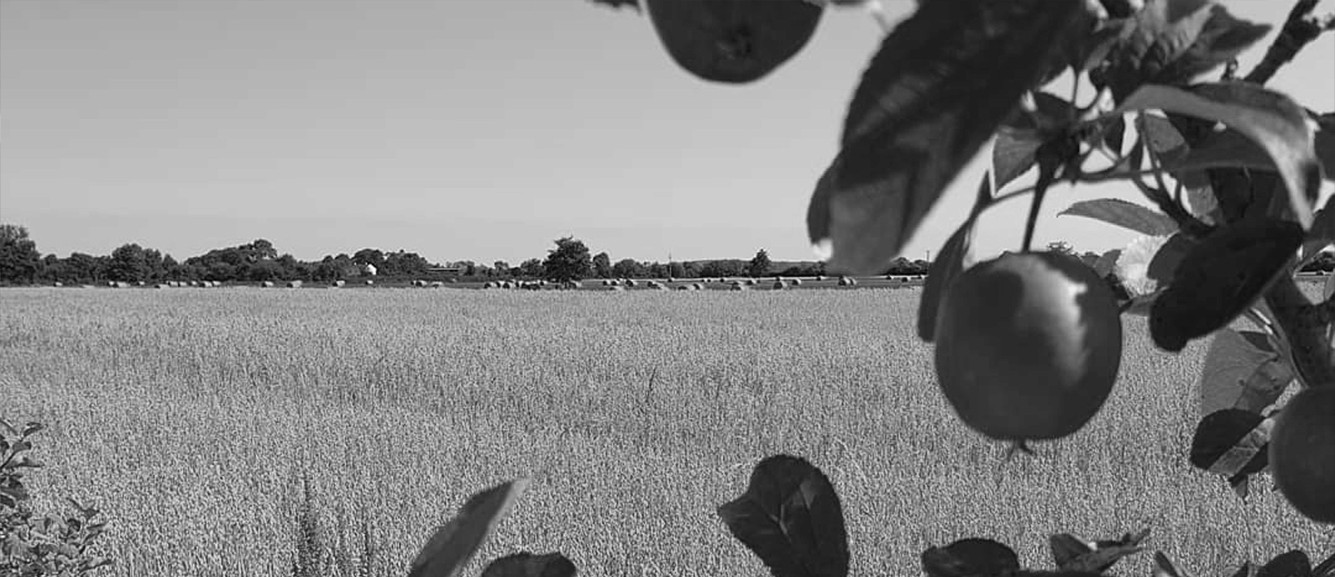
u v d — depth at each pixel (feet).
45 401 53.78
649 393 53.52
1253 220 2.68
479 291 173.17
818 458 39.52
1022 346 2.23
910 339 81.20
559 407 52.75
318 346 78.38
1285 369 4.22
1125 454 37.60
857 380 57.93
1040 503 31.24
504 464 37.45
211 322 101.45
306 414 49.65
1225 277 2.65
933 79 1.78
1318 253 3.26
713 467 37.63
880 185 1.76
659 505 32.30
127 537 29.35
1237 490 4.04
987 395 2.28
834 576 3.25
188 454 41.57
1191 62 2.46
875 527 29.32
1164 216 3.82
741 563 27.30
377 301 141.28
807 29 2.48
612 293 158.81
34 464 15.78
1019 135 2.43
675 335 85.76
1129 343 68.23
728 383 60.03
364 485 34.22
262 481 35.68
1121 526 29.09
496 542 28.22
